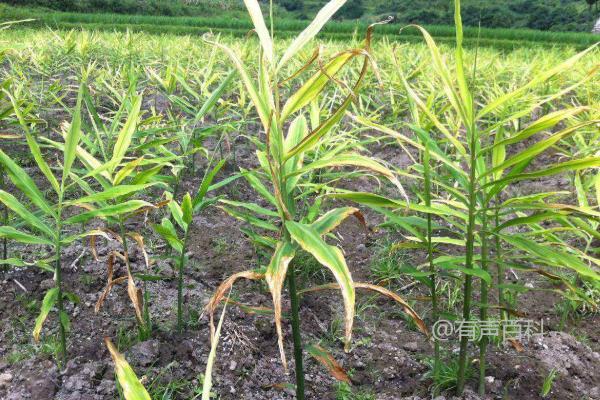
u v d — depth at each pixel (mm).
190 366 1908
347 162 1237
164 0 39594
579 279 2357
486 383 1913
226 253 2670
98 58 5773
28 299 2191
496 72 5117
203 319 2117
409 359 2051
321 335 2188
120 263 2422
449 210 1586
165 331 2035
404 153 4109
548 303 2465
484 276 1525
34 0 30297
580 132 2676
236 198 3283
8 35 7266
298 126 1563
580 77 4691
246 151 3951
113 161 1634
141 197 3021
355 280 2613
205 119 4359
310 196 3232
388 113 4641
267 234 2863
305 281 2529
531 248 1480
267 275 1159
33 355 1917
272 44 1209
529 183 3762
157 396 1752
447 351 2088
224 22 25766
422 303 2434
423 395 1885
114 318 2123
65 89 4387
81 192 3064
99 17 25781
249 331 2117
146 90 4719
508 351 2074
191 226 2893
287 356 2037
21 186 1558
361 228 3076
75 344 1973
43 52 4754
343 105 1202
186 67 4465
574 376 1996
